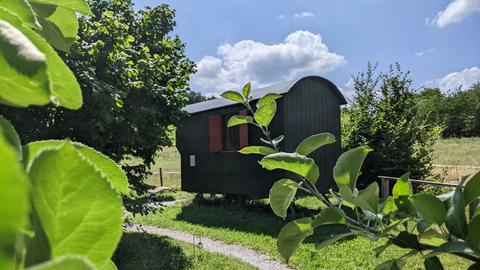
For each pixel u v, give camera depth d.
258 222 9.45
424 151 11.06
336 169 0.89
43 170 0.27
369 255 6.25
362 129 11.19
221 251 7.22
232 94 1.16
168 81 7.18
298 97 9.84
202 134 11.95
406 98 11.43
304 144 1.02
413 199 0.73
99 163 0.41
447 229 0.72
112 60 5.43
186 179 12.56
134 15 7.60
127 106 6.03
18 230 0.14
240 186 10.77
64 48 0.55
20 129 4.53
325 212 0.83
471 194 0.73
